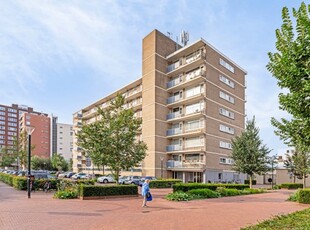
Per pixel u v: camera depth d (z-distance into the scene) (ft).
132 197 64.59
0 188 89.35
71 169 291.38
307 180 144.56
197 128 126.52
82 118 234.17
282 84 20.18
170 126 142.41
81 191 59.52
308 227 25.79
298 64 18.72
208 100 125.59
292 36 19.79
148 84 142.51
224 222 33.76
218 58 136.46
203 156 122.21
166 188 101.76
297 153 105.81
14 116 454.40
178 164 129.59
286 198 66.74
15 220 34.63
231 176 135.44
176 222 33.63
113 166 67.62
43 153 345.72
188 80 129.29
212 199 63.36
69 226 31.04
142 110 144.97
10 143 442.50
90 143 67.82
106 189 61.77
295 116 20.17
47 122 355.77
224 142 134.10
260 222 31.58
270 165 126.93
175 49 152.05
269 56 21.90
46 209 43.96
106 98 198.39
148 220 34.83
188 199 59.88
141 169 138.92
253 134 93.09
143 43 150.00
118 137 68.39
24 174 108.27
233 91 147.02
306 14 18.78
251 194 79.66
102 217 36.86
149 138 136.46
